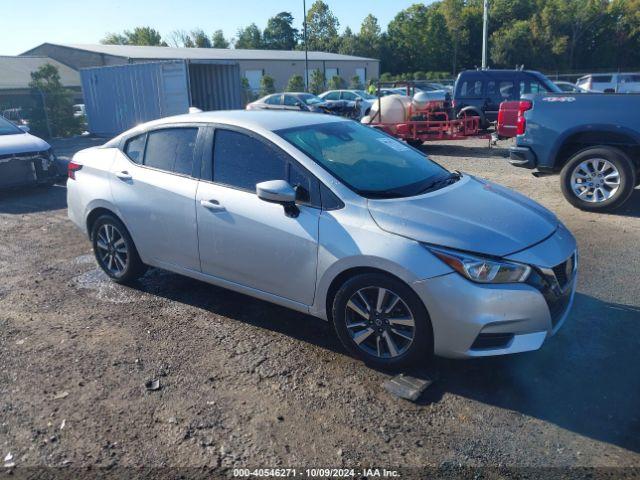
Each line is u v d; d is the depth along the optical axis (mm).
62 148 19188
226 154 4238
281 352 3898
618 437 2926
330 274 3613
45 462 2830
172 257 4602
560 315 3484
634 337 3986
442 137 13578
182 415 3191
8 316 4609
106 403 3324
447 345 3305
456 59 65688
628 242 6090
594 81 30156
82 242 6766
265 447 2910
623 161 7016
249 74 42094
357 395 3352
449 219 3459
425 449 2871
